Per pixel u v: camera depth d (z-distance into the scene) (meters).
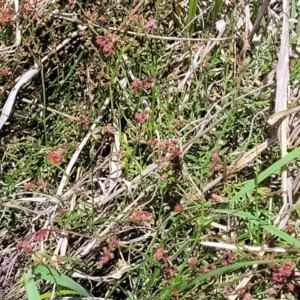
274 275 0.28
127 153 0.32
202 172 0.31
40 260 0.28
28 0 0.32
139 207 0.31
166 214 0.33
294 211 0.31
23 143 0.33
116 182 0.33
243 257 0.29
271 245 0.30
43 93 0.32
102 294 0.32
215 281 0.30
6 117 0.32
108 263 0.32
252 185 0.29
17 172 0.32
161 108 0.33
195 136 0.32
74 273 0.30
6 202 0.31
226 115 0.33
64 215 0.31
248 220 0.30
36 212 0.31
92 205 0.31
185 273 0.29
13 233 0.31
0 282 0.31
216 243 0.29
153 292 0.31
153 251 0.30
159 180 0.31
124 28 0.33
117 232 0.31
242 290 0.29
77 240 0.32
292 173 0.33
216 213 0.31
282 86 0.31
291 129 0.33
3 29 0.33
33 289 0.27
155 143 0.32
